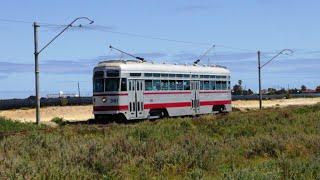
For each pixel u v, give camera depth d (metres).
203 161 17.00
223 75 48.41
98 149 18.66
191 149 18.66
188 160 16.95
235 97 110.00
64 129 28.14
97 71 37.88
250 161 18.62
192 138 22.86
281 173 14.66
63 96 76.75
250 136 25.86
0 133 25.72
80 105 71.06
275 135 23.88
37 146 19.67
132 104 37.59
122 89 36.94
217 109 47.75
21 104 65.31
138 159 17.33
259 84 62.72
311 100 107.81
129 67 37.53
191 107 43.53
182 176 15.55
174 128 29.41
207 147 19.62
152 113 39.69
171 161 16.94
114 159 16.70
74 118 50.34
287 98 119.81
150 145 20.05
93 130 28.64
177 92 41.97
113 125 31.25
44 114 55.56
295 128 28.70
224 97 48.41
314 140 21.80
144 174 15.26
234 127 31.03
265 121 35.28
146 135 24.73
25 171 13.92
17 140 20.72
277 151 19.75
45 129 28.42
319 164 15.59
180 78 42.41
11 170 13.94
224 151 19.75
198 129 30.19
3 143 19.94
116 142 20.48
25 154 17.75
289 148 20.06
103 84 37.41
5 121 32.84
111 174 15.03
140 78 38.34
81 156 16.80
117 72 36.97
